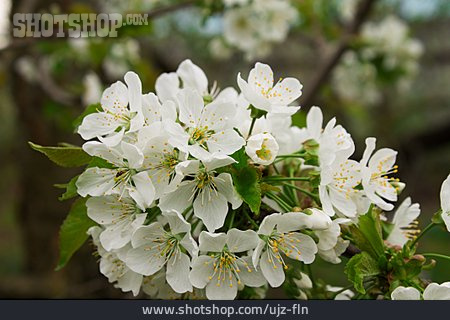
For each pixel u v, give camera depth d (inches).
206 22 29.4
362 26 41.1
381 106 70.8
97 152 18.9
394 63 42.6
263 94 19.7
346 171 19.8
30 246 46.2
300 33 45.1
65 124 39.7
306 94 37.1
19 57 41.4
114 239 19.2
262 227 18.8
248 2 32.0
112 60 39.1
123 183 19.0
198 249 18.8
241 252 19.5
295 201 19.7
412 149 63.7
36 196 45.8
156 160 18.9
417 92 83.2
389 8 55.7
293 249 19.1
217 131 19.0
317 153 19.8
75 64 43.3
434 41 71.0
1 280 42.3
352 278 19.2
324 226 18.8
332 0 44.1
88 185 19.2
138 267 19.1
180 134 18.6
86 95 36.7
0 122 81.1
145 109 19.0
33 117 45.3
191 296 20.2
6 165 80.5
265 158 19.0
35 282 42.1
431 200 81.3
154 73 39.1
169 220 18.9
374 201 19.6
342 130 19.9
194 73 20.8
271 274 19.0
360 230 19.6
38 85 44.6
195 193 19.2
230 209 19.4
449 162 83.0
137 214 19.1
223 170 19.0
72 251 20.5
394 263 19.4
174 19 60.1
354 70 46.8
